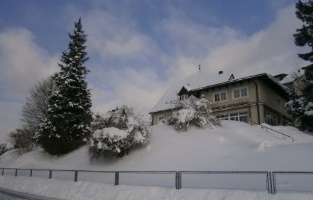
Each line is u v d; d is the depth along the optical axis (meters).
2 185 21.66
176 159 21.12
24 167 30.30
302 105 31.33
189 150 22.58
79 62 35.50
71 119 32.12
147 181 16.86
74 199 14.41
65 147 31.62
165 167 20.03
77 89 33.72
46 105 46.12
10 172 28.80
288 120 44.16
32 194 16.78
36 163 31.12
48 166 29.33
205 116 27.75
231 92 38.69
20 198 15.76
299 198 9.18
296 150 17.38
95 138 23.66
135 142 24.05
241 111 37.16
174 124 28.88
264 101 37.03
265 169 15.55
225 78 41.88
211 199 10.73
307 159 15.48
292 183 12.50
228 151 21.20
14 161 34.06
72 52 36.00
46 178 19.83
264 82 38.03
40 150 34.97
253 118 35.91
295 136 27.52
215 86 39.41
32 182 19.92
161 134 27.17
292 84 40.12
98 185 15.16
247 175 15.02
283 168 15.05
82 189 15.44
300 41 29.61
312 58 29.31
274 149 18.86
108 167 23.52
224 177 15.32
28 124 47.09
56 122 31.83
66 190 16.11
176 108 29.48
